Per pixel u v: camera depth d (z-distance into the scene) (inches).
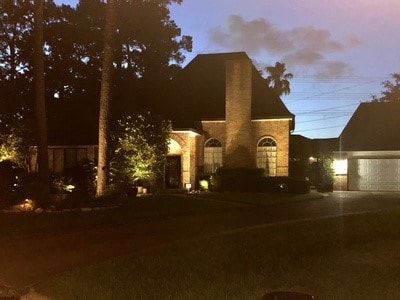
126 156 1080.8
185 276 361.4
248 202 967.0
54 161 1343.5
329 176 1370.6
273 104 1306.6
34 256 485.4
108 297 311.1
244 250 463.8
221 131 1295.5
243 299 296.7
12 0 1384.1
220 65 1425.9
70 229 667.4
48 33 1379.2
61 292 329.1
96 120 1382.9
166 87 1401.3
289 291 301.6
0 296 333.7
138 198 971.9
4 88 1360.7
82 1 1396.4
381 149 1348.4
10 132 1167.0
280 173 1257.4
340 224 642.8
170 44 1412.4
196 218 772.6
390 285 319.6
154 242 558.6
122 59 1387.8
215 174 1227.2
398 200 1059.3
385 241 503.5
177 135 1258.0
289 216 788.6
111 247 530.9
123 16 1337.4
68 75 1418.6
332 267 380.5
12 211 823.7
